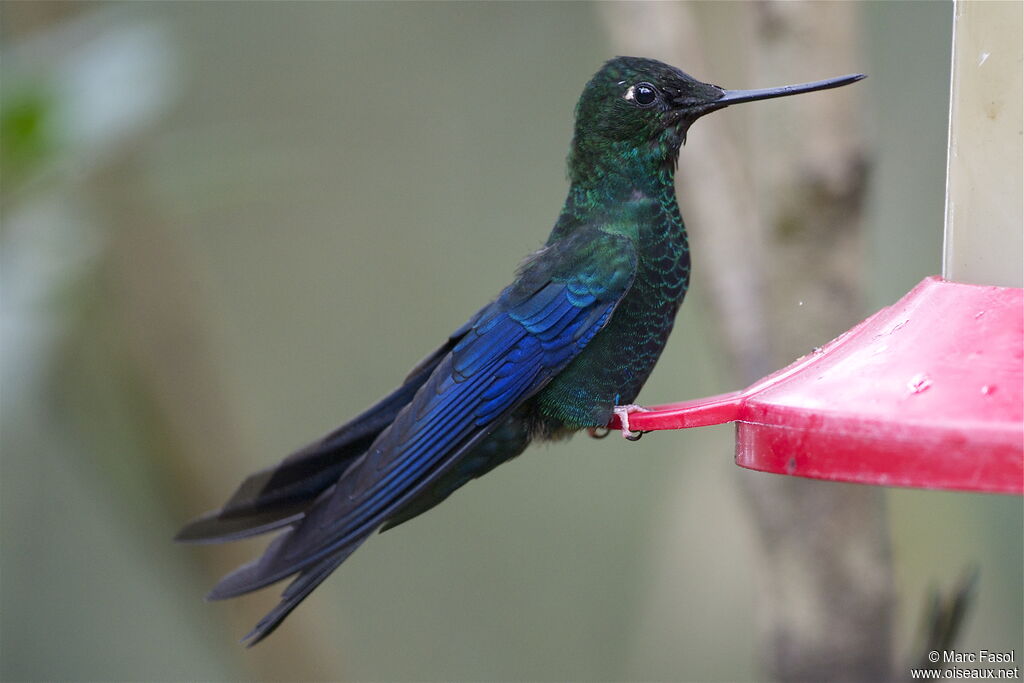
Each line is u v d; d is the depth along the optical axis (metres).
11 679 13.32
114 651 13.41
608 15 9.62
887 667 8.82
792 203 8.69
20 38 10.18
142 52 8.15
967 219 6.89
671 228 8.38
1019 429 5.19
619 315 8.15
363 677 13.97
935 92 12.02
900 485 5.35
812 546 8.84
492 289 14.51
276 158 9.56
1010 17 6.73
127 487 10.43
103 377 10.22
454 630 14.52
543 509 14.67
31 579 13.34
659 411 6.36
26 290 7.86
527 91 14.62
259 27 14.37
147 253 10.20
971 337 5.90
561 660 13.98
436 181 14.72
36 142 7.80
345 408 14.48
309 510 7.34
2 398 7.79
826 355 6.39
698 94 8.21
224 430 10.55
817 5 8.55
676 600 12.45
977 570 7.75
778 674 8.99
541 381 7.90
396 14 14.60
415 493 7.39
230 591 6.97
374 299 14.59
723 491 12.25
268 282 14.75
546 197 14.55
